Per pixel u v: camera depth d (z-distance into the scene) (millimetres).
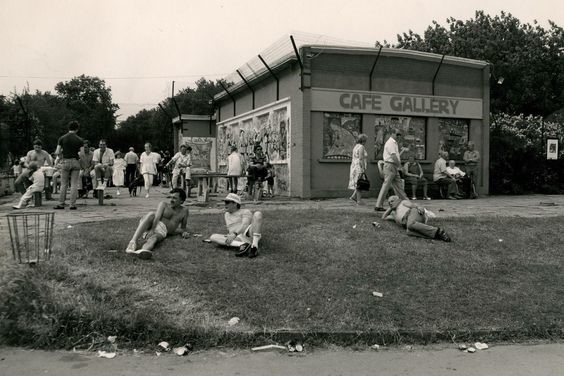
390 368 4879
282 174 17797
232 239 7711
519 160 20609
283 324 5629
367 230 8875
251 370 4742
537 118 26266
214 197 17328
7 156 26703
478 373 4797
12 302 5465
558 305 6668
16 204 13383
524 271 7793
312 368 4824
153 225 7754
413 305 6355
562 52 32812
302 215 10055
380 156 17391
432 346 5543
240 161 16312
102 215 11008
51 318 5316
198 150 27578
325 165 16547
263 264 7156
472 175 17750
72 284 6059
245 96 22094
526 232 9500
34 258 6480
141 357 4984
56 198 16219
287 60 16484
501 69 30641
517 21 33812
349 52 16766
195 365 4824
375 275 7156
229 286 6422
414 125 18047
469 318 6125
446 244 8516
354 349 5383
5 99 34375
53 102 66375
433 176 17625
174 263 7008
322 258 7559
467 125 19031
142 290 6102
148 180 17438
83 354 5020
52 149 51906
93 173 16969
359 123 17125
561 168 21391
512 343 5719
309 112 16281
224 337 5320
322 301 6223
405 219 9078
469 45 31969
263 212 10523
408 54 17625
